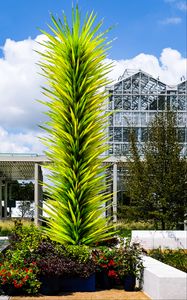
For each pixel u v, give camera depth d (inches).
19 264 369.1
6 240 725.3
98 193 421.7
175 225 778.8
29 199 2551.7
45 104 399.9
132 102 1706.4
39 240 422.9
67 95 395.2
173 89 1727.4
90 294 355.9
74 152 398.6
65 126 402.0
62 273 354.6
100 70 403.9
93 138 397.4
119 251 389.1
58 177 402.3
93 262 377.4
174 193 734.5
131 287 371.9
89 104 402.6
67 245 390.3
